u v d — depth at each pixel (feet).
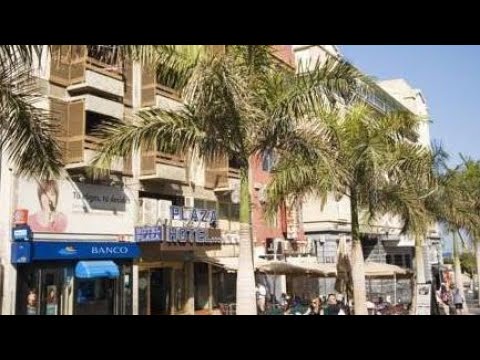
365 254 147.02
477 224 89.30
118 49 27.96
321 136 38.78
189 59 33.01
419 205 59.16
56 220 62.34
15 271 57.57
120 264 70.38
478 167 93.71
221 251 87.04
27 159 31.32
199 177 84.99
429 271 149.79
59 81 64.64
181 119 35.45
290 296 92.22
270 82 36.22
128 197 72.08
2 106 29.43
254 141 36.37
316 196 51.60
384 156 50.78
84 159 63.36
